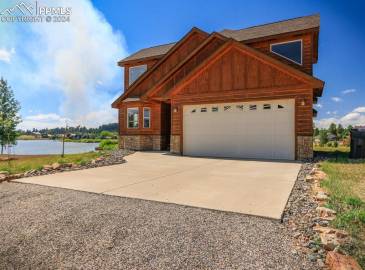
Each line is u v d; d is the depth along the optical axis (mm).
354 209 3943
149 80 17359
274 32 12758
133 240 3232
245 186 5945
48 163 9969
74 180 6758
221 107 12477
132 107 16859
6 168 8859
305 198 4805
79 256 2916
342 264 2367
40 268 2717
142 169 8617
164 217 3957
